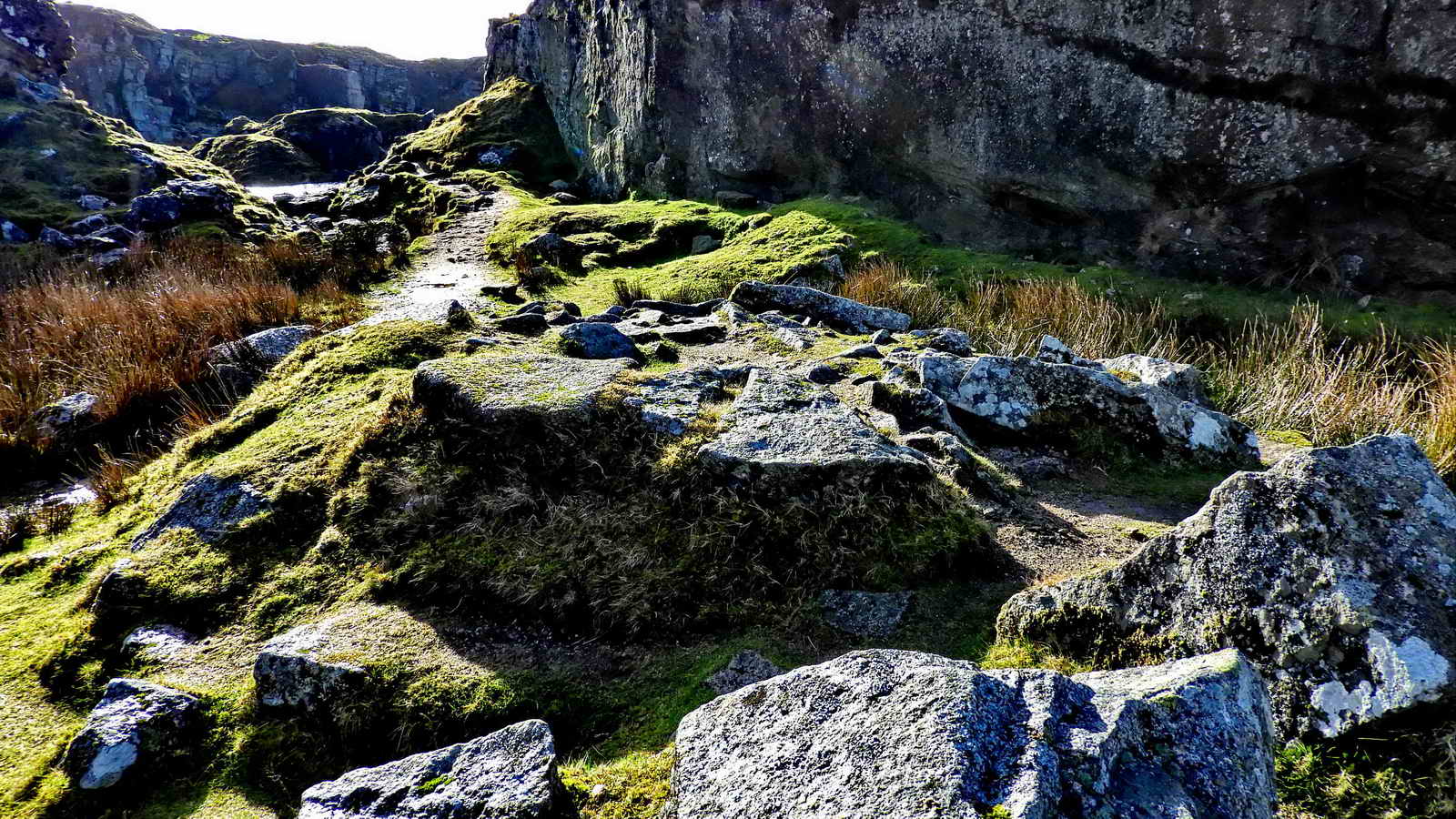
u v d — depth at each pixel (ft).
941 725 6.27
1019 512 13.58
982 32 35.17
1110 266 33.14
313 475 14.40
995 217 37.01
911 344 22.25
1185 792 6.14
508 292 31.42
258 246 43.11
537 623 11.06
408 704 9.76
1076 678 7.82
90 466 19.34
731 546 11.76
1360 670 7.62
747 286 26.53
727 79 47.96
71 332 25.70
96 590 12.61
